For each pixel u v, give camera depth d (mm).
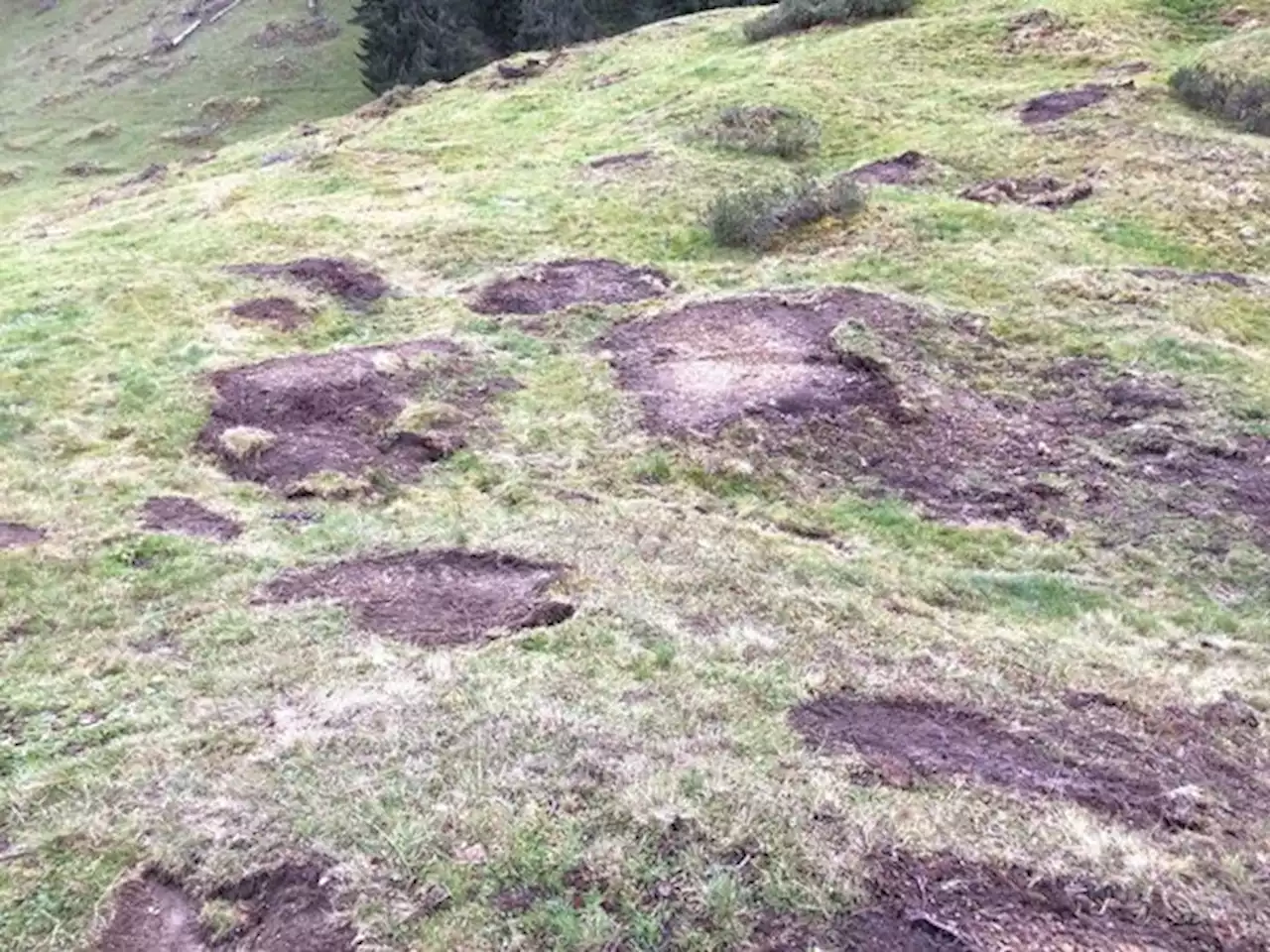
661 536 9141
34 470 10391
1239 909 5094
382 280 15648
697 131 22062
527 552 8602
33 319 13984
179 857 5320
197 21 51031
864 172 19562
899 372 11984
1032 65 24781
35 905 5168
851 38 27250
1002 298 14242
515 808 5324
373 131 27047
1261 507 10141
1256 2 26312
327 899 4969
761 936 4668
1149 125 20047
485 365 12758
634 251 16859
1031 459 10992
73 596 8109
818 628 7680
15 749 6316
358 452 10883
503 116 26172
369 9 42219
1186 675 7859
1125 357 12594
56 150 40250
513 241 17156
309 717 6336
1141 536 9875
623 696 6484
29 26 55781
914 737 6352
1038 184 18500
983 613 8664
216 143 40156
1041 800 5742
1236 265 15938
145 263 16359
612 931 4652
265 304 14680
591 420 11492
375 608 7824
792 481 10523
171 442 10984
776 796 5402
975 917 4816
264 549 8844
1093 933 4816
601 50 31828
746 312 13773
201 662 7148
